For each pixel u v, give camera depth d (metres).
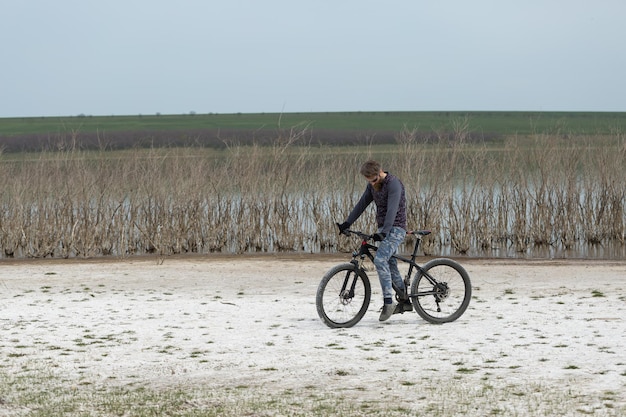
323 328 10.34
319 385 7.48
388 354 8.74
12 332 10.31
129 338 9.85
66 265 18.92
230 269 17.67
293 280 15.73
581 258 20.22
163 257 21.02
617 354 8.45
